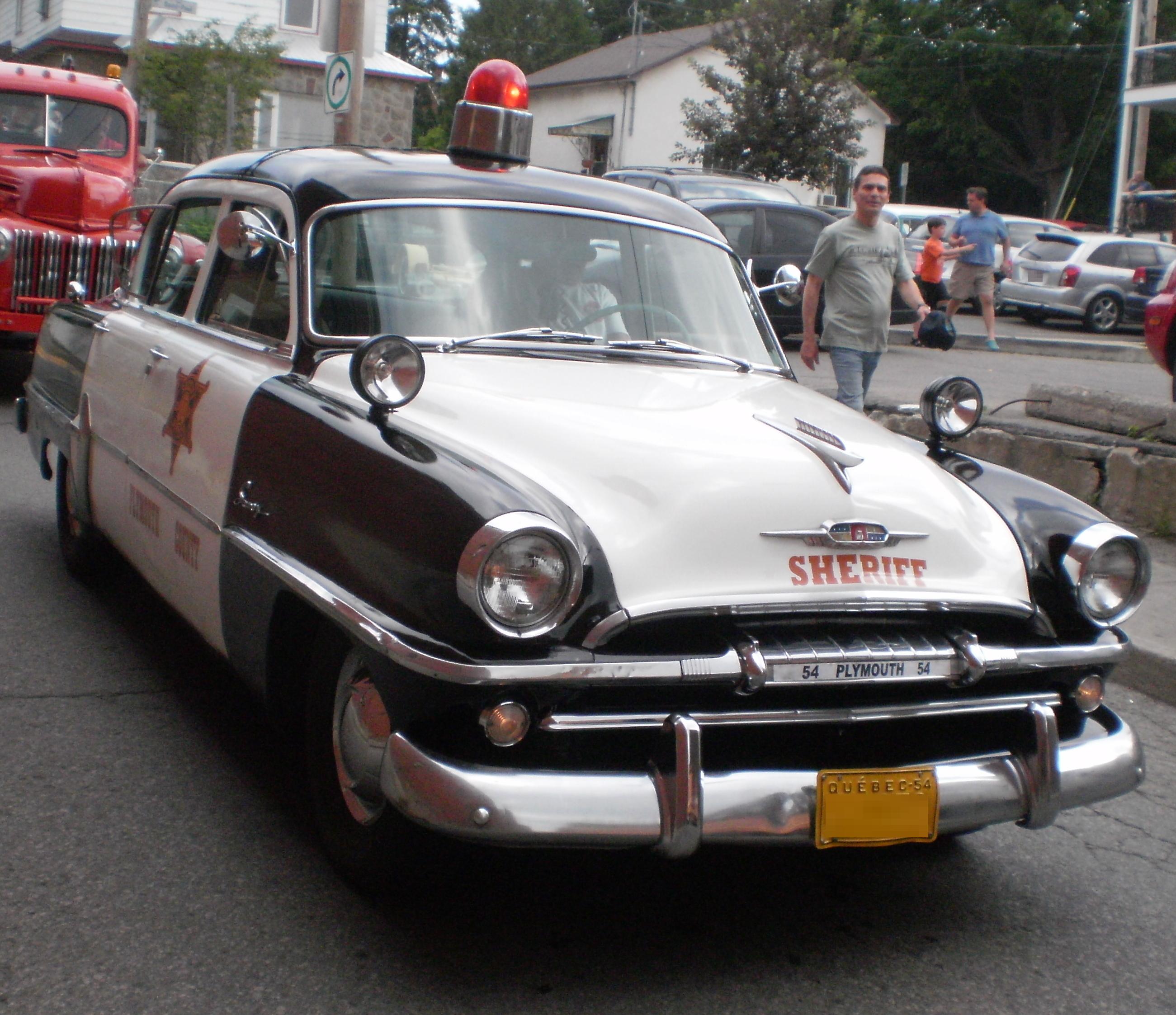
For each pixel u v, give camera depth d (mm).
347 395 3656
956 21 54250
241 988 3029
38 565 6316
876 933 3518
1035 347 16906
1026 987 3291
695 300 4543
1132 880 3945
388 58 31969
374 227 4117
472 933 3346
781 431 3541
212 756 4293
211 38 22969
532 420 3410
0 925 3225
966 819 3205
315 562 3301
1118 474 7773
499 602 2830
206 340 4461
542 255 4289
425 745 2947
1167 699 5598
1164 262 22578
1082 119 53125
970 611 3252
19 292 10258
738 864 3859
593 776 2898
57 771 4109
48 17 30672
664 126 44844
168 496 4359
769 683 2979
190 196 5082
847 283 8062
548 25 80000
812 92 31281
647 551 3035
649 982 3188
